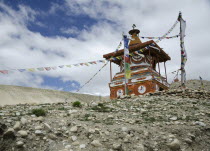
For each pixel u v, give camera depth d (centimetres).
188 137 907
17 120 905
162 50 3241
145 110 1407
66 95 7981
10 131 727
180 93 2066
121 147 771
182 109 1445
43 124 893
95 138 825
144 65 3148
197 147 857
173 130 969
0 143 690
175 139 841
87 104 1644
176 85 4403
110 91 3159
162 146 824
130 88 2942
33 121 915
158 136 897
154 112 1352
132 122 1076
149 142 842
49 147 728
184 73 2455
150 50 3130
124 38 2400
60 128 883
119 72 3228
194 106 1541
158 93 2159
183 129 980
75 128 880
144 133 909
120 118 1174
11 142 707
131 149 775
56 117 1086
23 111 1244
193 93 2031
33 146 719
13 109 1438
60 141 780
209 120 1166
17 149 684
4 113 1115
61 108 1430
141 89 2861
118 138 843
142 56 3042
